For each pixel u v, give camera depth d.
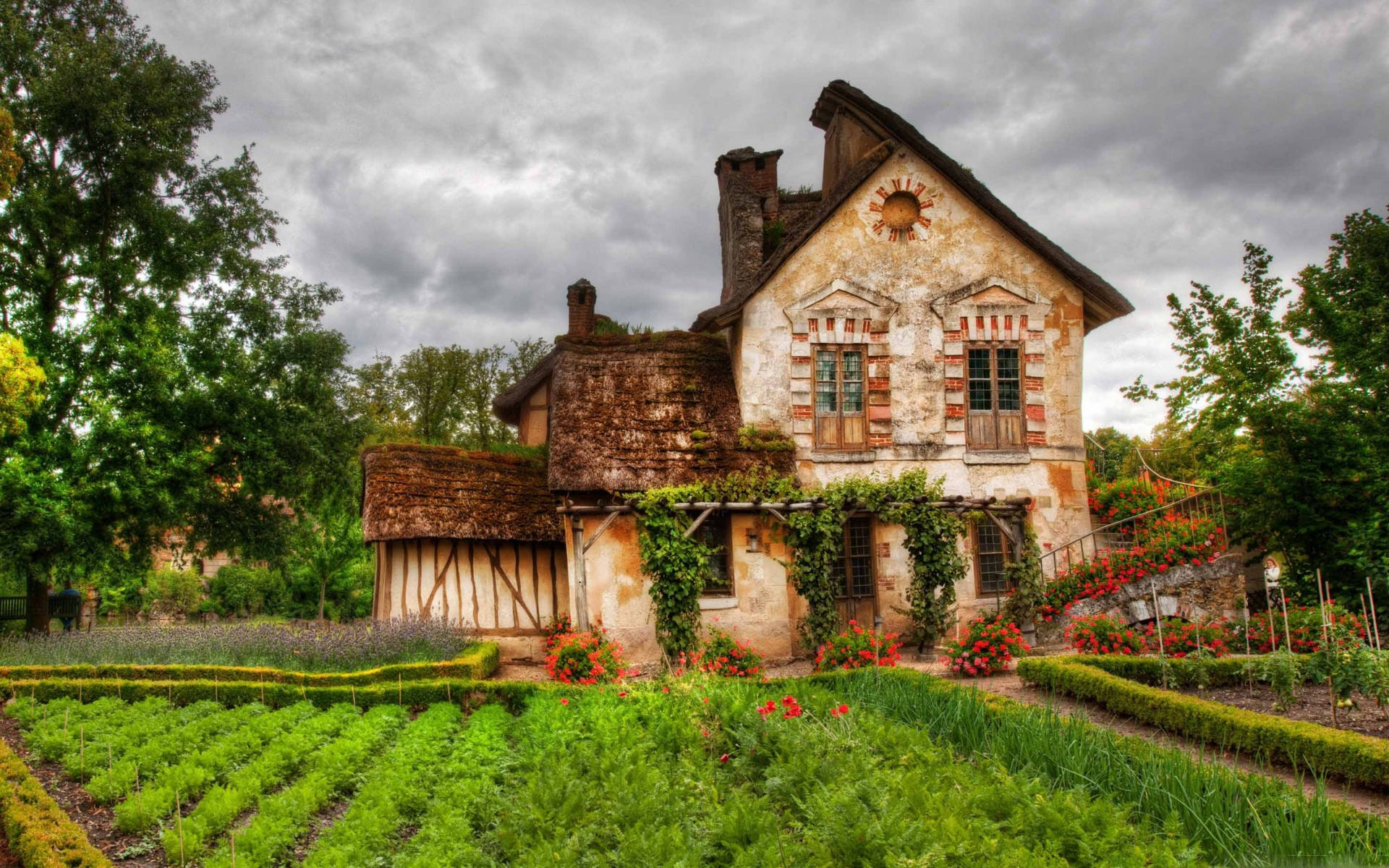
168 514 19.09
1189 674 10.78
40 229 19.38
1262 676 9.10
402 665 12.99
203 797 8.02
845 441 16.67
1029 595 14.70
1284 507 13.94
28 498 16.92
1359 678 8.48
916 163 17.11
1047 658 11.45
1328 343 14.19
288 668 13.61
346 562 32.09
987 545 16.80
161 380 18.77
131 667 12.56
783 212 20.53
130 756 8.80
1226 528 15.05
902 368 16.75
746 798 6.59
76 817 7.63
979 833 5.48
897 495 14.90
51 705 11.12
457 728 10.56
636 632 15.36
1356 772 7.04
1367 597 13.03
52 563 18.42
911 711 9.18
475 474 17.94
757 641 15.52
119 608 30.45
